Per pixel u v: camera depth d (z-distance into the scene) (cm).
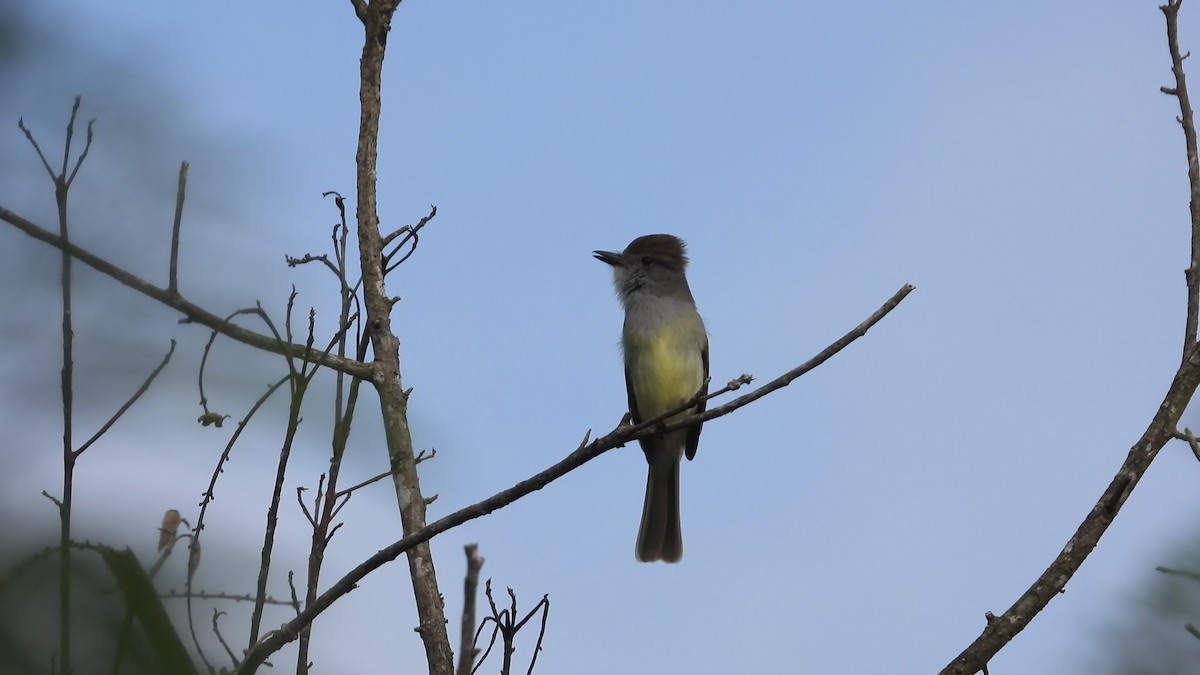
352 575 656
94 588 304
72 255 353
